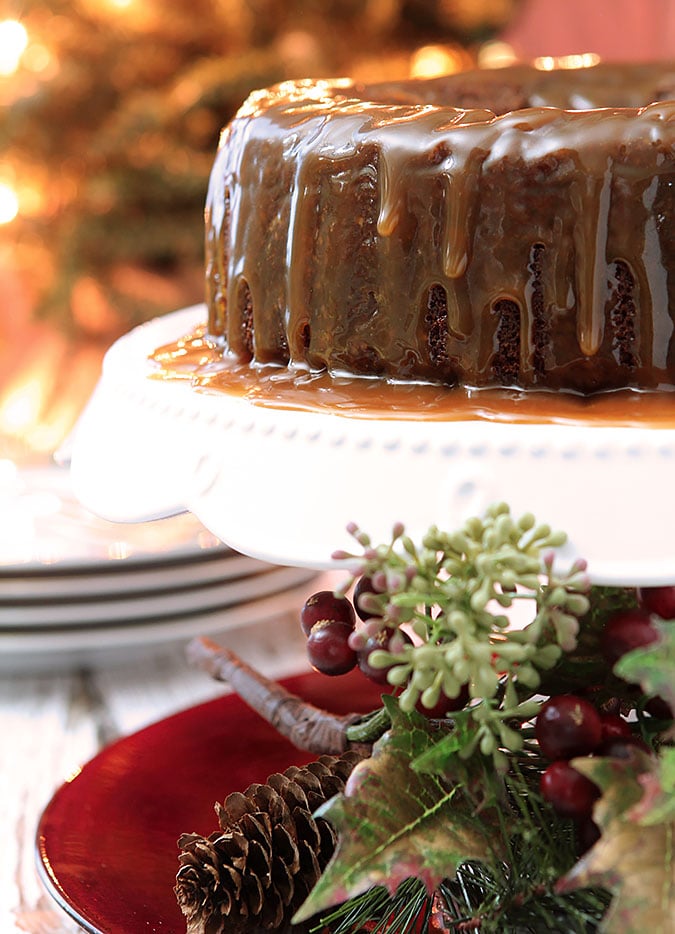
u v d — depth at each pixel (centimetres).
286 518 70
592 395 73
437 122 74
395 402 73
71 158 186
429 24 183
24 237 194
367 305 75
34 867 85
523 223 72
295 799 74
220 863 73
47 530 109
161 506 73
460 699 68
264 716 85
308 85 87
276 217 78
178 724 91
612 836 62
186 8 178
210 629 104
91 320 196
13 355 216
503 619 63
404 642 68
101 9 177
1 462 136
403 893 71
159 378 80
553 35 228
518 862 67
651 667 61
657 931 61
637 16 224
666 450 67
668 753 61
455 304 73
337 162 75
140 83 182
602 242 72
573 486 67
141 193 179
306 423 71
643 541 66
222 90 169
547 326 73
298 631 112
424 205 73
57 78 175
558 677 68
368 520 68
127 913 75
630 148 71
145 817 83
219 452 73
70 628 103
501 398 73
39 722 100
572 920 67
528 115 73
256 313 79
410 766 66
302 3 178
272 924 73
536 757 69
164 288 187
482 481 68
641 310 72
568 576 64
